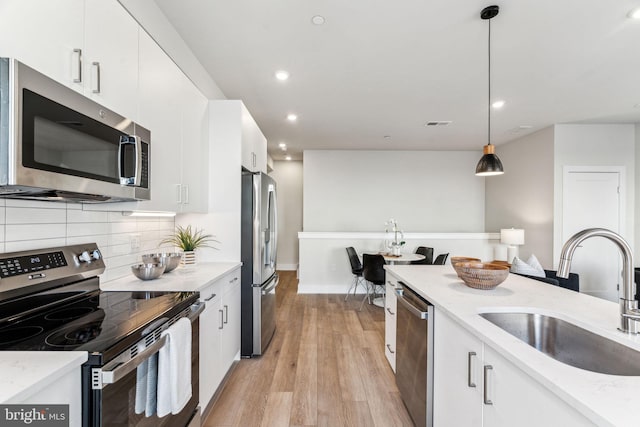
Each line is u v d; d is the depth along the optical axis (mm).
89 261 1584
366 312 4195
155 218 2402
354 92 3396
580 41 2396
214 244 2686
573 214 4520
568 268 1122
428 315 1663
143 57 1677
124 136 1405
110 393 958
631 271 1108
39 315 1279
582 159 4520
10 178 905
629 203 4516
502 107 3852
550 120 4332
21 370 795
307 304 4586
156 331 1219
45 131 1017
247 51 2555
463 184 6438
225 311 2316
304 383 2389
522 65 2779
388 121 4418
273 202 3250
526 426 902
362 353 2920
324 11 2049
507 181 5684
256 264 2783
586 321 1232
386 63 2754
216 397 2184
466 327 1236
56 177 1055
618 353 1083
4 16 940
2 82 899
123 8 1503
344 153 6391
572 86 3229
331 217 6383
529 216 5062
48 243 1453
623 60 2684
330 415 2008
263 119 4344
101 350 931
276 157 7164
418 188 6422
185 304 1492
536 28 2225
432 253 4902
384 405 2117
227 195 2676
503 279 1734
